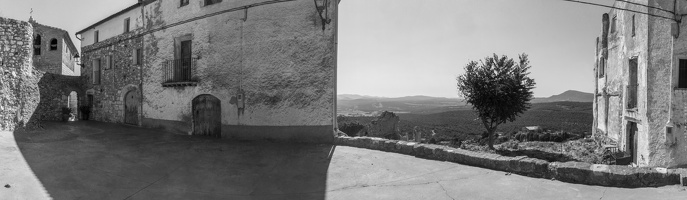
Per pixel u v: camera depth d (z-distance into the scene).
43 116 19.39
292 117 10.88
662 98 14.18
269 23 11.26
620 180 5.56
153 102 15.18
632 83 17.27
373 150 9.32
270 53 11.23
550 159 18.86
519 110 21.81
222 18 12.30
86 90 20.81
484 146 23.78
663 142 14.09
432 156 8.16
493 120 22.30
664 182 5.41
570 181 5.98
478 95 21.88
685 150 13.69
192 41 13.25
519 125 37.69
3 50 12.68
